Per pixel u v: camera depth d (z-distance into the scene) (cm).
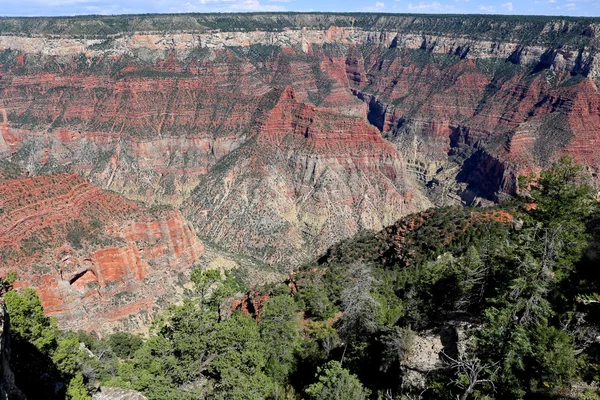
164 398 3531
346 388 3644
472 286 4403
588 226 4119
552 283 3669
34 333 3825
